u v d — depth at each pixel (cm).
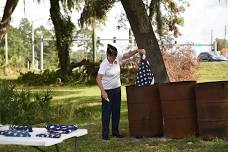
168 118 941
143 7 1250
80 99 2073
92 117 1417
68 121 1353
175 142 913
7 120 1294
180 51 2623
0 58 4462
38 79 3161
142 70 990
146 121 962
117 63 966
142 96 960
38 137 628
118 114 993
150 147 891
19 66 4538
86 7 3194
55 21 3241
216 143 881
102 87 956
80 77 3162
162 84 945
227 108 906
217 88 903
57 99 2084
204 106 909
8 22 2364
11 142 609
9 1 2333
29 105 1388
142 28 1243
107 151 878
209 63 3878
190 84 936
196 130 937
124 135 1016
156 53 1252
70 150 891
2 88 1394
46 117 1384
